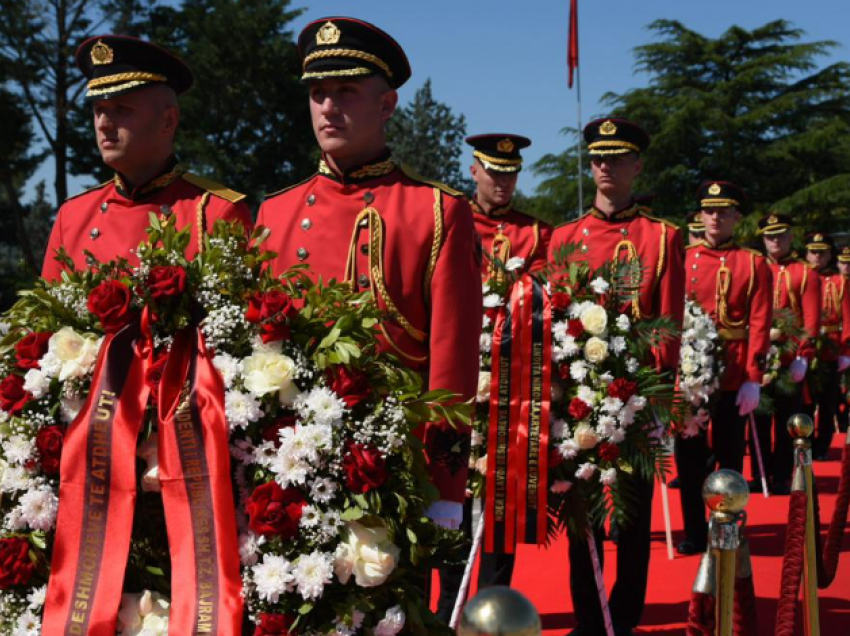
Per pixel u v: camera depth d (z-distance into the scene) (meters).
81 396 2.48
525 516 4.18
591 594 4.77
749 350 7.23
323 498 2.34
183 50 32.84
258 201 34.53
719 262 7.41
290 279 2.63
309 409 2.38
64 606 2.31
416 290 2.99
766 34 40.53
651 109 38.91
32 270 2.69
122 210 3.59
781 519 7.62
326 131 3.06
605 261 4.75
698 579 2.57
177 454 2.37
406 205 3.04
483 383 4.34
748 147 38.03
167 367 2.42
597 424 4.18
